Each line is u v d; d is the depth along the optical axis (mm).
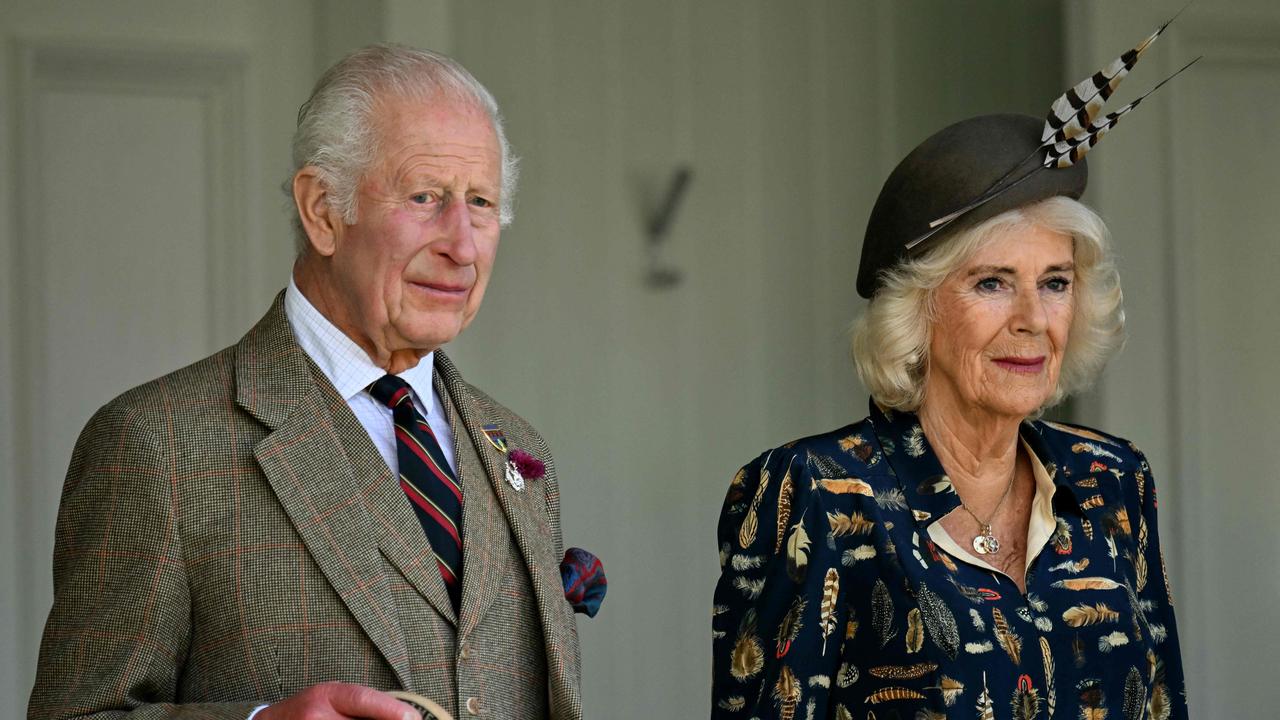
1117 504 6672
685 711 12617
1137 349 11445
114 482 5141
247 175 11523
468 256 5434
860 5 12883
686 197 12656
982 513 6504
